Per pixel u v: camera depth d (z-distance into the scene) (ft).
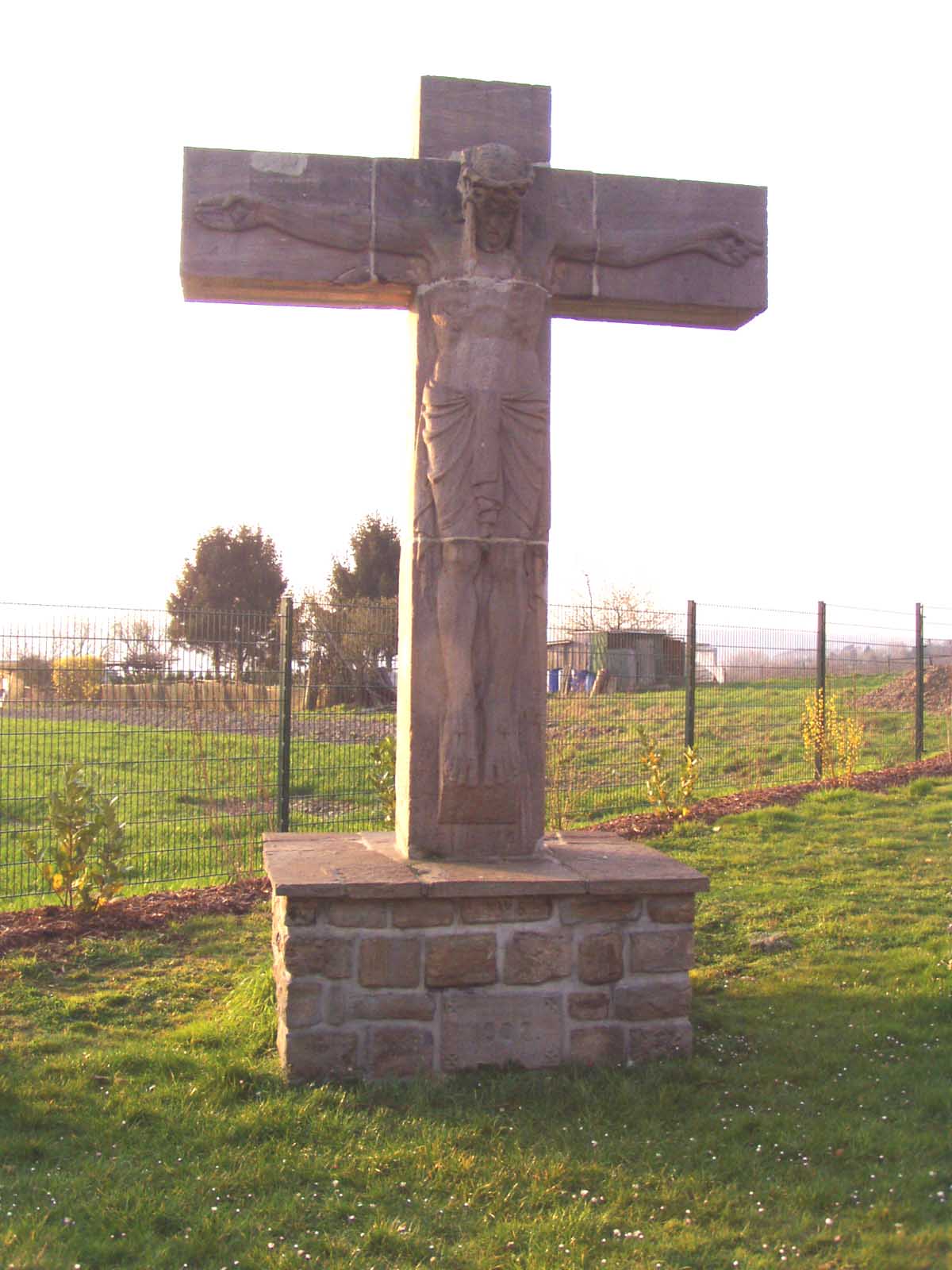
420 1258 10.52
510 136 17.08
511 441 16.14
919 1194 11.61
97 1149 12.51
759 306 17.48
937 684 59.06
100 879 23.06
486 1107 13.74
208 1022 16.89
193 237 15.98
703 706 45.21
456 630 15.93
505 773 16.06
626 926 15.17
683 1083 14.49
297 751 32.91
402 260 16.43
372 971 14.53
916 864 26.96
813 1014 17.10
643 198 17.15
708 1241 10.75
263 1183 11.78
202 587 106.63
